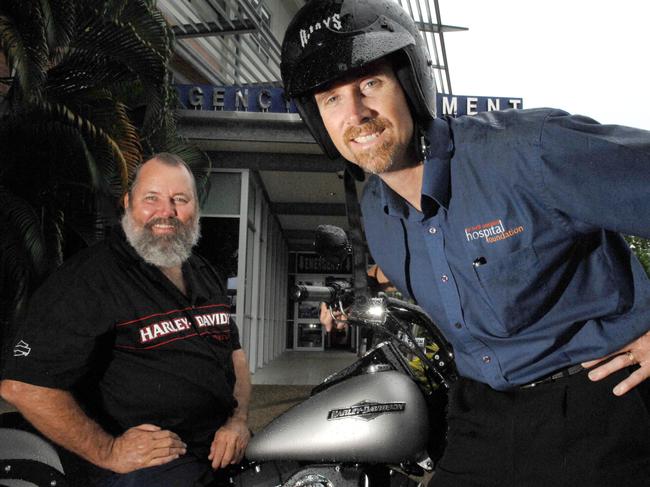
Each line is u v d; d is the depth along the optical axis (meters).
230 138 8.21
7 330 4.34
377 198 1.26
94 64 5.07
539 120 0.92
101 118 4.96
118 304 1.74
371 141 1.01
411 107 1.04
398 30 0.97
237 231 9.01
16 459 1.72
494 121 0.99
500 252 0.96
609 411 0.97
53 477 1.73
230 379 2.05
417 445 1.48
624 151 0.85
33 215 4.39
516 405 1.04
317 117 1.19
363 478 1.51
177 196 2.01
